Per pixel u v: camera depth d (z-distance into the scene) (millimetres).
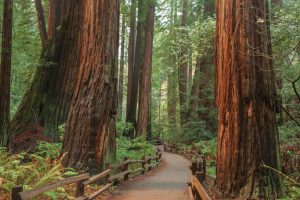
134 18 40000
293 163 13766
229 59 10391
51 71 20859
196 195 9180
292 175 13070
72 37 21141
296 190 10023
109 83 14219
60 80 20859
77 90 14164
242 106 10102
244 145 10016
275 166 9992
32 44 32281
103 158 13734
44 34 23625
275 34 12680
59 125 20281
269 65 10336
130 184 14805
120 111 47562
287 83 14648
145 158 18828
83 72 14133
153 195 12305
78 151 13633
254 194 9672
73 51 21016
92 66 14047
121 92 48375
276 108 10414
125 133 34250
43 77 20750
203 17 31344
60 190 9961
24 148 17750
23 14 31656
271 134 10078
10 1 16859
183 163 25734
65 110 20688
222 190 10203
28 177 11117
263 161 9883
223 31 10680
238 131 10102
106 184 12453
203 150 24516
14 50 31000
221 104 10648
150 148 27984
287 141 15570
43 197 9594
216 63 11141
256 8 10203
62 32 21297
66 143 13914
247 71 10062
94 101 13898
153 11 36500
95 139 13766
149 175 18453
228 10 10516
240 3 10258
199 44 22438
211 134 30094
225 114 10469
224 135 10461
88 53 14109
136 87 37094
